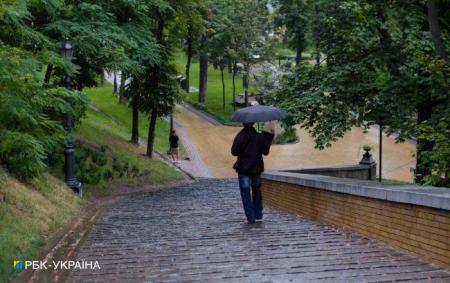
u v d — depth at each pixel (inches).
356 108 597.9
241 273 229.3
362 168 746.2
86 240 327.3
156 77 1083.3
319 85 608.4
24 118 352.8
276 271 231.8
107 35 635.5
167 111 1122.0
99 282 218.7
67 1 636.1
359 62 584.1
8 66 323.6
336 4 624.7
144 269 241.4
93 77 866.1
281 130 1549.0
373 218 299.4
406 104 548.4
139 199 673.0
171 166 1134.4
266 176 531.8
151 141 1093.1
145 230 366.0
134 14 751.1
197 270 237.1
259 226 364.8
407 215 262.8
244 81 2188.7
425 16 567.2
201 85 2203.5
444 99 522.6
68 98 518.3
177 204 576.7
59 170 653.3
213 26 1919.3
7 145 342.3
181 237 327.3
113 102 1927.9
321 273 226.7
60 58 478.9
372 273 224.7
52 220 384.8
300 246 286.7
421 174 469.1
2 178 390.3
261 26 2085.4
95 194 715.4
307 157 1301.7
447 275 219.5
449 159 358.0
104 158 864.3
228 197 650.8
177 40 1120.8
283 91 637.3
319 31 660.1
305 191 414.6
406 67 566.6
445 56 457.4
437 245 237.8
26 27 461.7
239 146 374.3
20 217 341.1
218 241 308.7
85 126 1088.8
